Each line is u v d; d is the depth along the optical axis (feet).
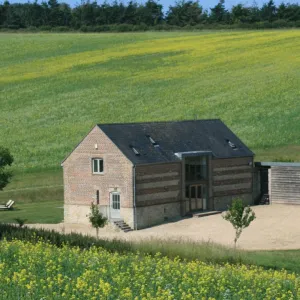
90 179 246.27
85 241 166.61
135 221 237.04
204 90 411.34
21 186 287.07
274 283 118.21
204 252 162.91
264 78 421.59
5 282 106.83
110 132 244.83
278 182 265.13
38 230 177.47
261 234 215.10
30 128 370.12
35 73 479.00
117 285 109.91
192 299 103.86
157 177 244.22
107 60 499.10
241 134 342.64
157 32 637.30
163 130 259.60
